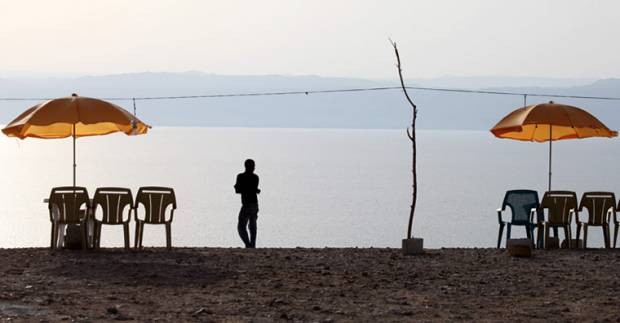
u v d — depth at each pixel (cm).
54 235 1831
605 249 1948
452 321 1184
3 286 1367
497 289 1419
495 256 1802
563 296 1365
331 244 14050
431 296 1355
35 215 18438
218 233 15762
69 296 1307
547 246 1994
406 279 1503
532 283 1474
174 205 1850
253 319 1173
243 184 2180
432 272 1578
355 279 1495
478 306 1284
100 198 1828
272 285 1423
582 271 1602
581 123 1977
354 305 1279
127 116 1838
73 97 1836
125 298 1301
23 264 1600
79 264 1606
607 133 2009
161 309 1227
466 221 17950
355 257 1756
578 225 1995
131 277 1479
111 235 14138
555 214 2000
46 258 1681
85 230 1820
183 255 1747
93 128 2042
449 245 14050
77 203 1820
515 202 2052
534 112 1991
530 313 1237
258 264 1638
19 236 14962
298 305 1272
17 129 1789
